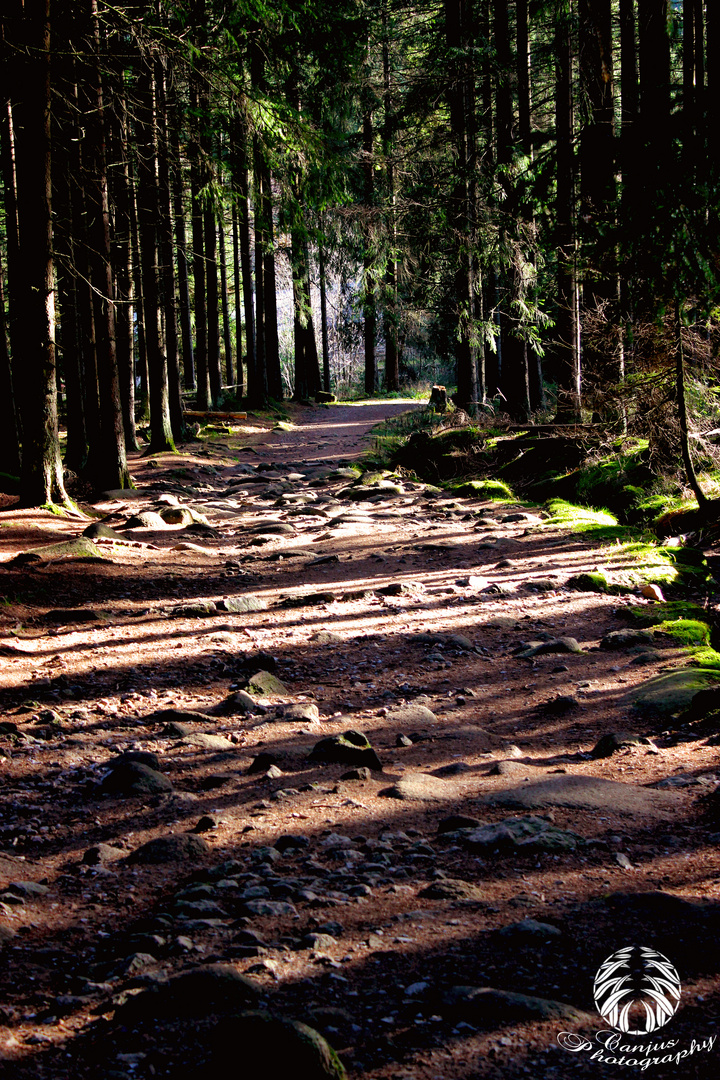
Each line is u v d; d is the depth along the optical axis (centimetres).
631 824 446
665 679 698
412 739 629
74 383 1984
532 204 1474
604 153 1145
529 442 2036
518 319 2166
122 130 1563
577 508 1597
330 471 2273
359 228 2277
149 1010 272
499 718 671
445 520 1611
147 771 539
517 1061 243
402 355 4991
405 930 334
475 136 2347
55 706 702
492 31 2525
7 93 1360
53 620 952
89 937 343
